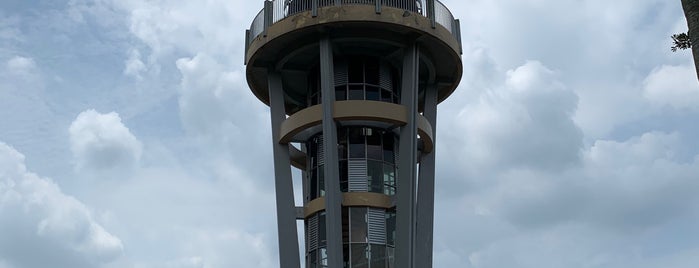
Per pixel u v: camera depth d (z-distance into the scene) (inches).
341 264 1312.7
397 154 1512.1
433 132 1536.7
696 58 532.1
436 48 1485.0
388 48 1483.8
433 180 1496.1
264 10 1483.8
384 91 1521.9
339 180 1416.1
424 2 1478.8
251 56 1491.1
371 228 1403.8
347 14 1393.9
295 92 1646.2
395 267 1330.0
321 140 1509.6
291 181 1449.3
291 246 1401.3
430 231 1455.5
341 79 1508.4
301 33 1427.2
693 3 543.5
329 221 1328.7
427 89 1579.7
